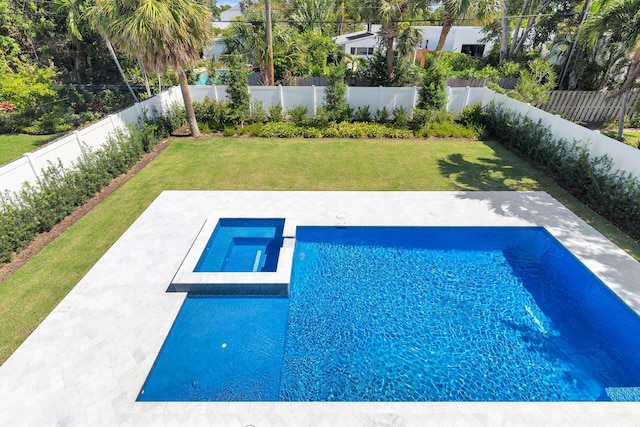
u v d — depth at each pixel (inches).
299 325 234.2
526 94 552.7
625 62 550.6
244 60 702.5
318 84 736.3
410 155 480.4
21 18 776.9
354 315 244.1
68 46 854.5
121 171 422.3
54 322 216.8
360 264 292.4
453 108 614.2
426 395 193.0
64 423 162.9
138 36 401.1
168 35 415.5
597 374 204.8
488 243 315.3
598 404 174.4
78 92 753.6
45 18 819.4
